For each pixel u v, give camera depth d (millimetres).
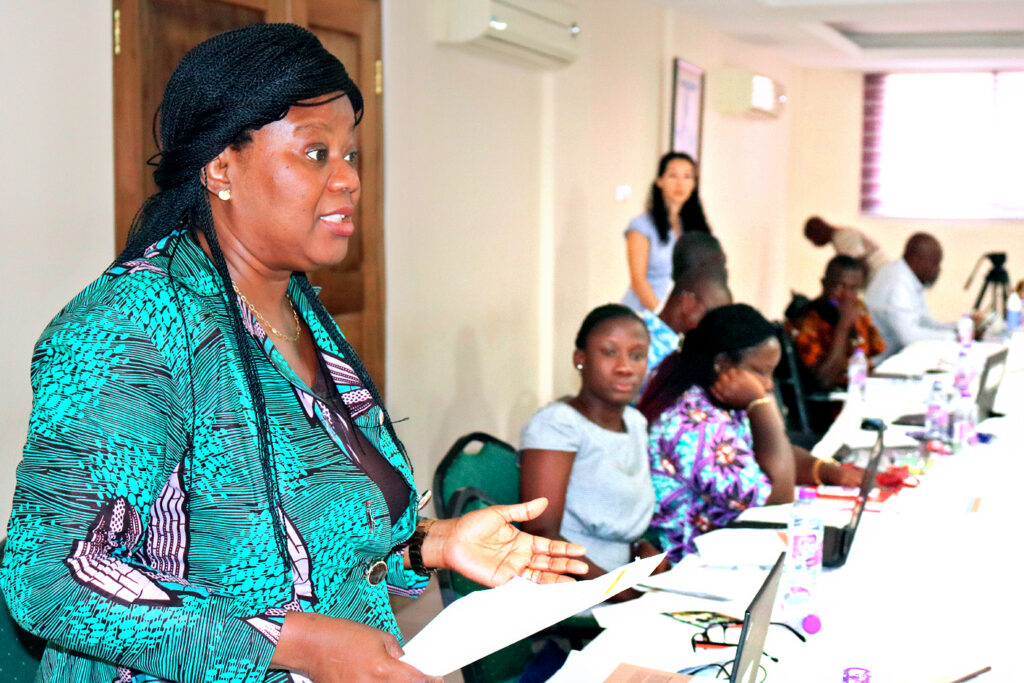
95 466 905
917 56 7902
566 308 5078
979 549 2098
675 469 2430
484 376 4453
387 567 1245
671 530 2436
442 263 4086
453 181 4125
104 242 2564
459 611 1159
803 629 1612
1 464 2322
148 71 2646
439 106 3994
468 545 1301
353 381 1176
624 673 1444
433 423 4086
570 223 5066
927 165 8836
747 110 7090
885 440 3189
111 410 915
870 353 5289
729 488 2387
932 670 1466
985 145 8672
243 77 985
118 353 929
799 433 3932
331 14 3342
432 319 4043
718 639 1592
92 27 2496
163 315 959
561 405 2211
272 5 3066
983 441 3283
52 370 923
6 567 898
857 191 9039
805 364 4555
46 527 892
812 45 7551
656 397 2564
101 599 887
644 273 5102
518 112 4590
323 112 1029
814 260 9188
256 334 1045
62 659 1010
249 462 993
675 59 6246
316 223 1051
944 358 4887
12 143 2307
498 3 3922
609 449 2213
